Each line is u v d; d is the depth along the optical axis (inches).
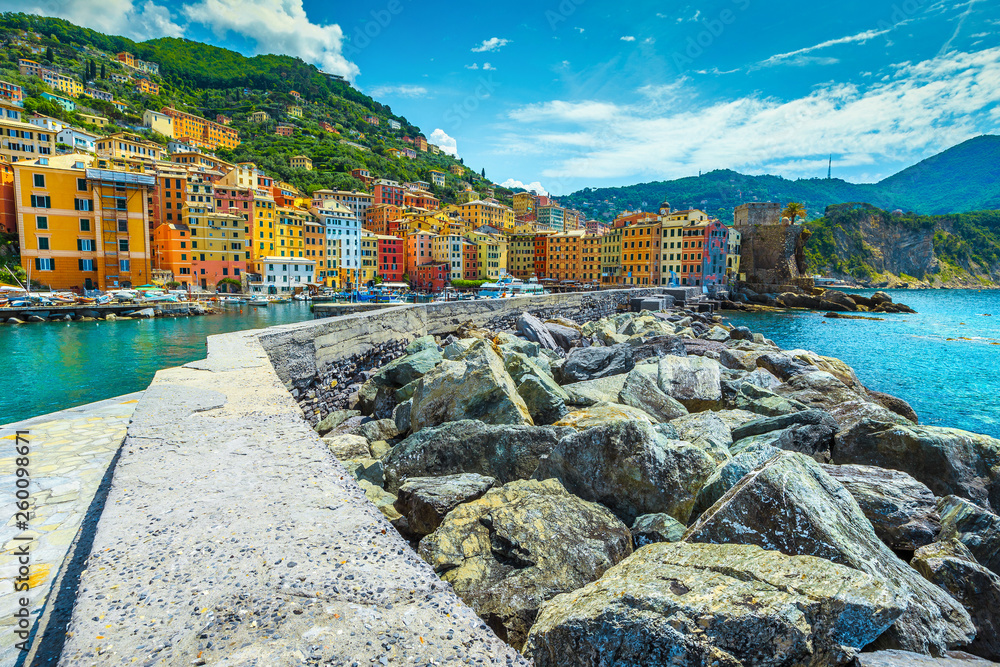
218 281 3693.4
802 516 198.4
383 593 93.9
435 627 86.4
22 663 108.4
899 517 290.7
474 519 246.4
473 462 339.0
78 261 2984.7
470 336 987.3
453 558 221.1
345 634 82.1
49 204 2881.4
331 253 4436.5
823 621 128.6
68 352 1439.5
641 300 2292.1
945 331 2249.0
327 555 104.8
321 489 138.4
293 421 205.0
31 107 4517.7
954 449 377.4
